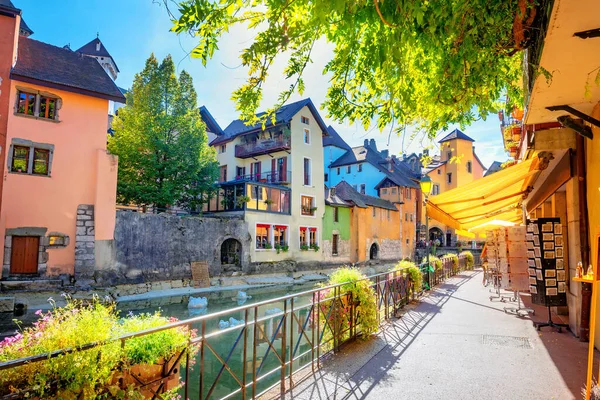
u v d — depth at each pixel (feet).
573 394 12.00
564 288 21.45
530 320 24.04
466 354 16.56
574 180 19.26
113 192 58.90
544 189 26.71
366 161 142.20
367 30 8.07
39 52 58.75
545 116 15.99
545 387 12.63
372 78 9.42
